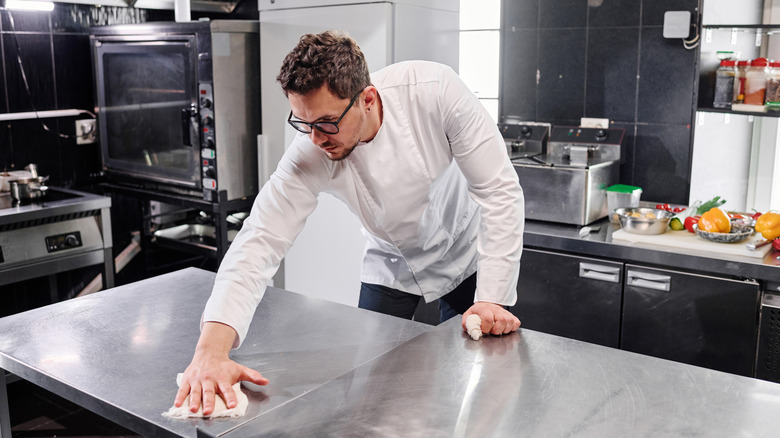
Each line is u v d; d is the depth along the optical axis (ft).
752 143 10.21
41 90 10.94
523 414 3.80
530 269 9.32
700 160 9.96
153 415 4.09
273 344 5.11
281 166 5.36
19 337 5.28
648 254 8.43
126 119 11.21
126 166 11.43
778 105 9.05
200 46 10.09
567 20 10.42
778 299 7.91
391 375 4.34
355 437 3.61
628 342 8.80
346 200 6.03
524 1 10.73
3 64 10.44
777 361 7.98
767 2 9.73
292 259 11.00
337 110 4.52
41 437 8.87
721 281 8.07
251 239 5.05
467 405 3.92
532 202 9.68
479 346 4.80
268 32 10.41
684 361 8.48
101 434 9.00
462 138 5.53
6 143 10.64
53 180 11.31
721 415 3.77
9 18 10.41
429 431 3.65
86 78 11.51
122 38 10.86
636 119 10.16
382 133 5.59
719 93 9.50
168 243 11.56
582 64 10.43
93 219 10.01
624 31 10.00
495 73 11.61
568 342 4.85
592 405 3.90
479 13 11.57
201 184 10.61
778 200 10.13
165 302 6.03
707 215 8.52
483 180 5.51
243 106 10.68
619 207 9.53
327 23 9.91
